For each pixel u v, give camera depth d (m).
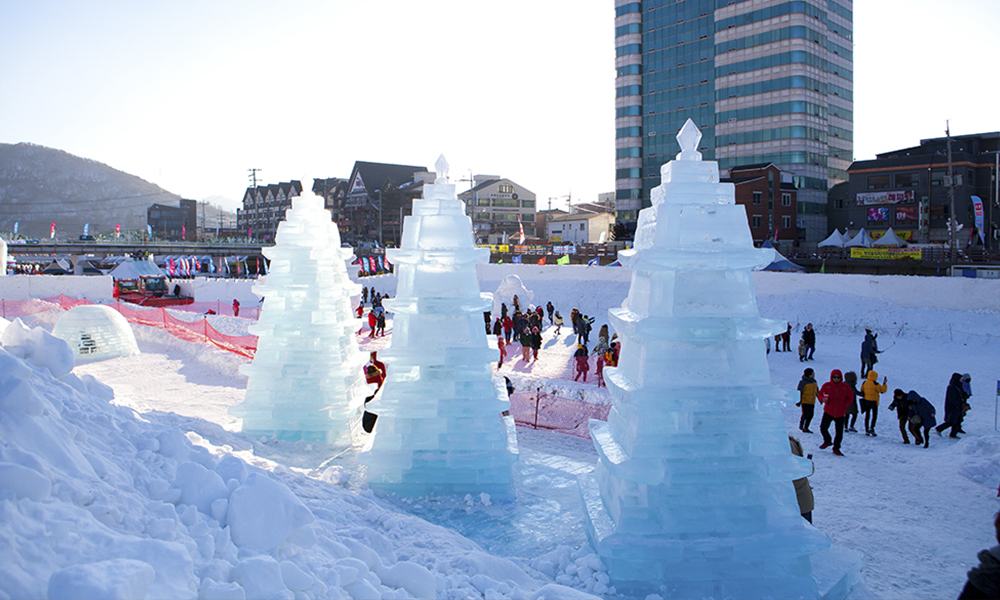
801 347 23.22
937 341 26.17
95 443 5.95
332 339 12.80
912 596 6.88
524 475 11.00
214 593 4.08
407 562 5.47
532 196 99.62
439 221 9.82
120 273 43.38
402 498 9.46
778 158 64.06
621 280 40.41
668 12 71.88
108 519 4.43
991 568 3.79
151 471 6.09
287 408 12.24
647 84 73.62
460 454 9.61
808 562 6.86
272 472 7.96
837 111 67.75
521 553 7.70
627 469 6.83
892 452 12.66
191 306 38.91
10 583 3.33
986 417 15.43
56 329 22.03
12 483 4.00
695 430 7.09
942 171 50.41
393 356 9.64
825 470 11.52
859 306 29.83
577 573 6.92
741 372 7.23
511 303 35.72
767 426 7.15
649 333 7.04
